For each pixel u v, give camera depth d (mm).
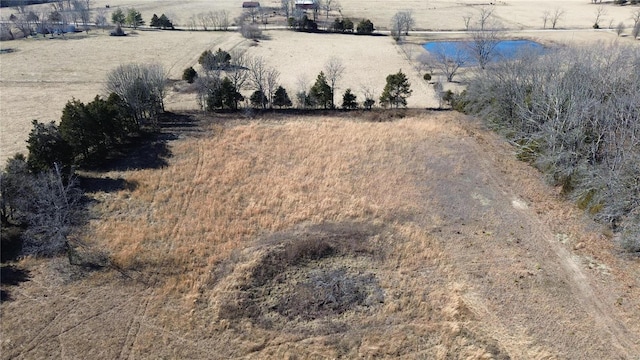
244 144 53906
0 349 28359
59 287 32969
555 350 28844
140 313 31125
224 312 31359
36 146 42656
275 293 33250
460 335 29938
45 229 35781
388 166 49562
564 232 39312
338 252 37094
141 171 47781
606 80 50781
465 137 56281
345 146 53500
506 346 29172
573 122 45812
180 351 28594
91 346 28734
